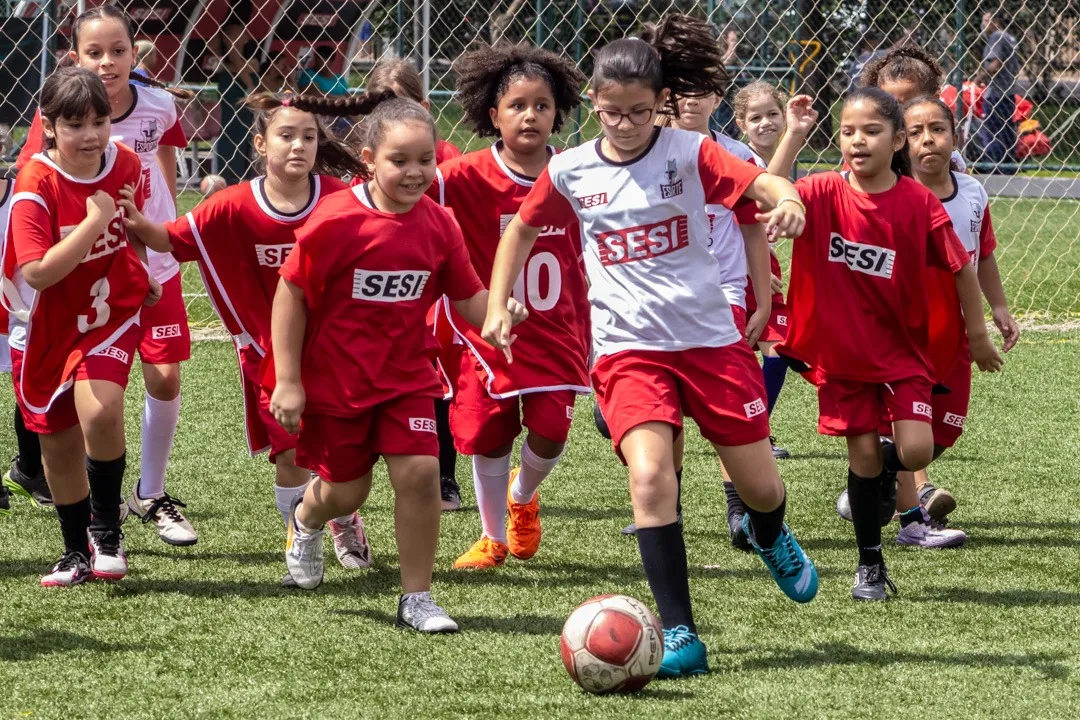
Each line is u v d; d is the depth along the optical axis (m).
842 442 14.19
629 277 7.62
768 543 7.96
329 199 8.10
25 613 8.41
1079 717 6.71
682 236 7.55
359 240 7.91
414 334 8.22
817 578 8.26
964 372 10.26
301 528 8.90
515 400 9.61
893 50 11.55
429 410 8.23
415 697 6.95
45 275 8.27
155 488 10.38
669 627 7.34
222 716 6.69
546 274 9.38
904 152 9.40
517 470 10.53
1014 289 23.05
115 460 8.98
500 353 9.34
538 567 9.77
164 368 10.24
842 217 8.84
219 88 27.67
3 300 9.06
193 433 14.00
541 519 11.16
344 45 29.00
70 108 8.44
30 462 11.19
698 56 8.04
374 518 11.22
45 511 11.15
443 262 8.27
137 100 10.84
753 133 11.99
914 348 8.97
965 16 31.88
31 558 9.76
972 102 31.08
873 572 8.92
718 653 7.73
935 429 10.38
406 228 8.03
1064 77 36.88
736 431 7.57
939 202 8.95
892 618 8.44
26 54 25.48
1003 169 35.78
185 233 8.91
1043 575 9.51
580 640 6.96
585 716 6.68
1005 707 6.84
